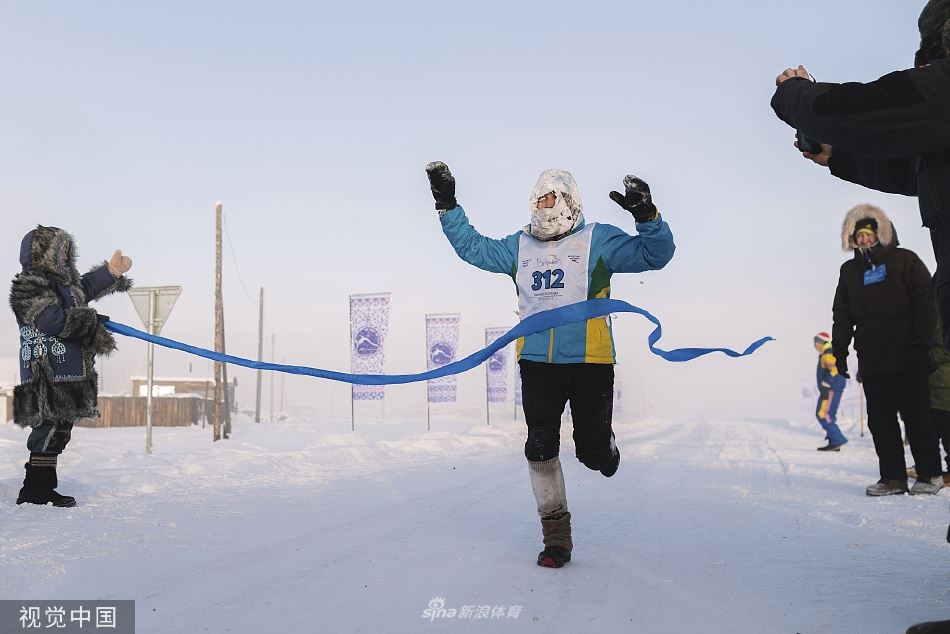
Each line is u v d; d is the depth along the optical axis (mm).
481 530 4281
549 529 3379
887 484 6223
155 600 2705
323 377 3102
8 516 4398
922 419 6230
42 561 3264
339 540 3920
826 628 2332
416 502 5473
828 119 2062
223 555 3494
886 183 2418
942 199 2043
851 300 6438
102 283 5398
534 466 3400
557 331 3424
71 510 4734
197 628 2371
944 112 1940
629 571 3219
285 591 2846
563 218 3586
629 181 3158
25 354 4883
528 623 2436
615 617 2504
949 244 2051
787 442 15492
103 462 8258
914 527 4480
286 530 4199
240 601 2697
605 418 3461
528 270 3594
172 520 4449
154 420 25156
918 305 6125
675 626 2396
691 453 11742
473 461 9617
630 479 7402
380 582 3000
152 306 11352
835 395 12633
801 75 2250
